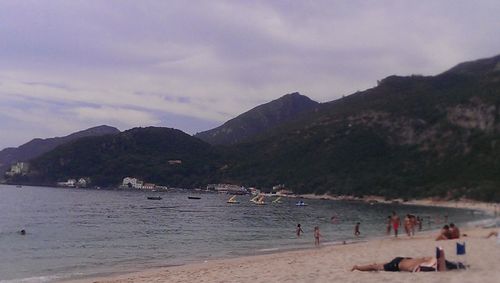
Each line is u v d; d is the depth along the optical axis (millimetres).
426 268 13750
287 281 13797
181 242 41562
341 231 54531
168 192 192625
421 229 52531
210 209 102000
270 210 101625
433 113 177250
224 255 31578
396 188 147125
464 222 65938
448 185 134500
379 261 19594
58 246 38156
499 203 110062
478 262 15789
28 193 150375
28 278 22797
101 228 55656
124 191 192375
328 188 166000
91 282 18906
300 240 42969
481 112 156375
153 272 22203
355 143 185000
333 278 13586
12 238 44188
